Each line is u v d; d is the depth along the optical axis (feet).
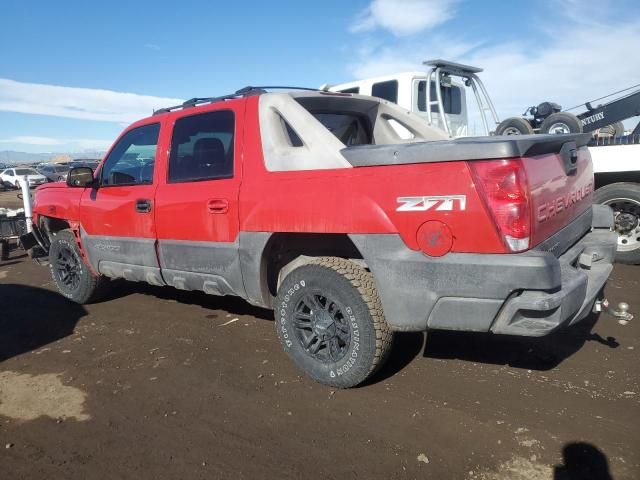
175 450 9.34
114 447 9.52
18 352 14.44
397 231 9.84
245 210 12.08
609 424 9.53
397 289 9.96
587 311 10.32
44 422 10.53
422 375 11.81
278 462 8.86
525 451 8.86
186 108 14.17
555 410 10.09
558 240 10.37
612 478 8.10
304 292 11.36
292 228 11.21
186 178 13.75
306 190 11.03
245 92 13.35
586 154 12.59
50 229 19.99
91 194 16.78
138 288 20.48
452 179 9.22
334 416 10.25
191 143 13.73
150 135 15.01
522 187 8.84
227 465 8.84
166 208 13.97
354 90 31.81
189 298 18.79
